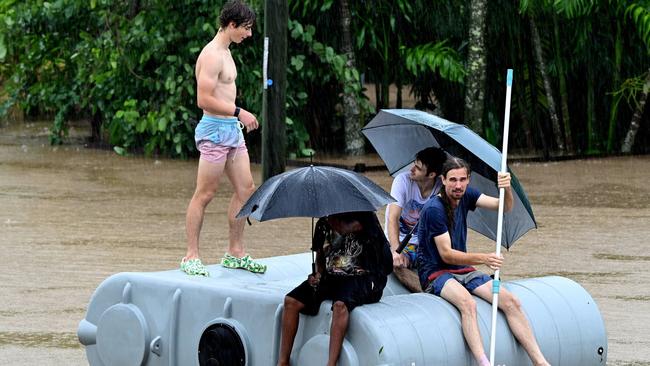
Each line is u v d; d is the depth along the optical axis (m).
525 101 70.38
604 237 44.03
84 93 71.25
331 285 21.59
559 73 69.31
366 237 21.62
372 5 68.12
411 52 66.38
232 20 25.66
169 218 47.88
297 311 21.73
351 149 68.31
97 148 71.44
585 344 24.28
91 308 25.31
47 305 33.50
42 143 74.25
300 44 66.94
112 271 37.97
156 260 39.62
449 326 22.03
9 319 31.95
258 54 65.19
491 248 42.12
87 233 44.62
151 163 65.12
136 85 67.88
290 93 66.44
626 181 58.28
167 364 24.05
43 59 71.50
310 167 22.06
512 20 69.12
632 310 32.91
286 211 21.38
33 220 47.44
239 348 22.70
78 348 29.08
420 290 25.20
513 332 22.95
